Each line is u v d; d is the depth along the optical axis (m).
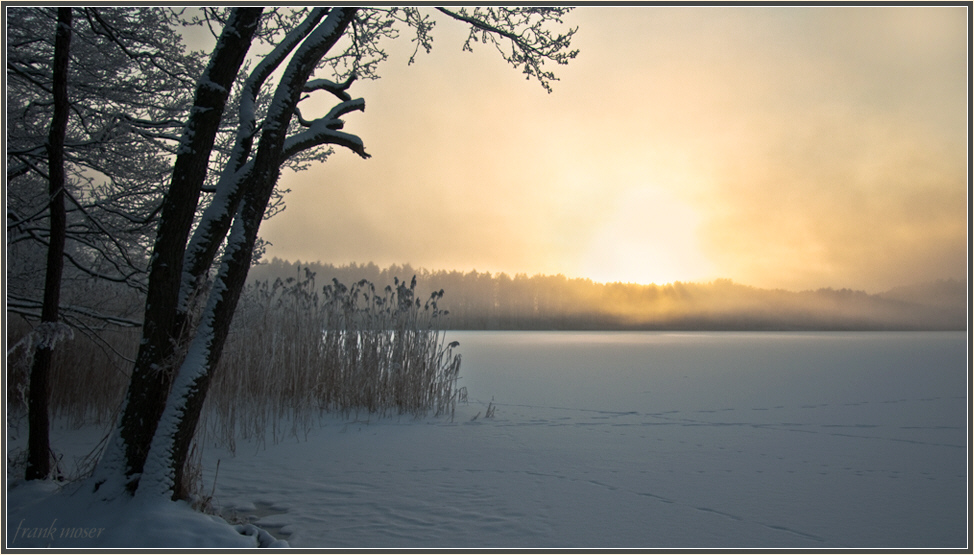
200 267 3.88
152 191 6.54
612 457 5.60
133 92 6.52
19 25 5.89
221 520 3.48
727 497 4.33
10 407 6.79
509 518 3.88
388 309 8.69
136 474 3.57
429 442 6.31
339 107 4.52
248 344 8.09
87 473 3.80
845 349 24.03
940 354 20.55
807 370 14.41
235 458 5.61
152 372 3.66
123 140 6.26
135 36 5.81
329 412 8.07
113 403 7.62
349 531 3.63
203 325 3.75
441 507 4.12
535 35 5.97
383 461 5.48
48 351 4.14
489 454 5.75
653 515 3.93
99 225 5.45
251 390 7.74
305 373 8.13
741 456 5.62
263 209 3.95
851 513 3.97
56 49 4.16
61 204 4.12
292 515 3.94
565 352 21.69
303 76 4.06
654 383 11.76
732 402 9.20
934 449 5.90
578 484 4.69
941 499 4.27
